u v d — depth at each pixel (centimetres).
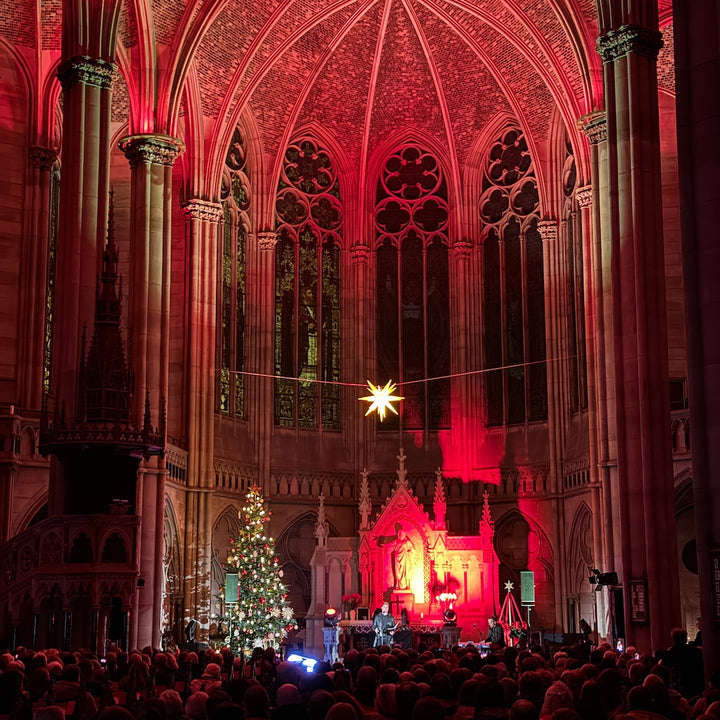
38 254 3747
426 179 4797
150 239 3516
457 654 1831
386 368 4725
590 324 3881
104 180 2878
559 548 4219
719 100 1468
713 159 1466
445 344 4700
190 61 3616
